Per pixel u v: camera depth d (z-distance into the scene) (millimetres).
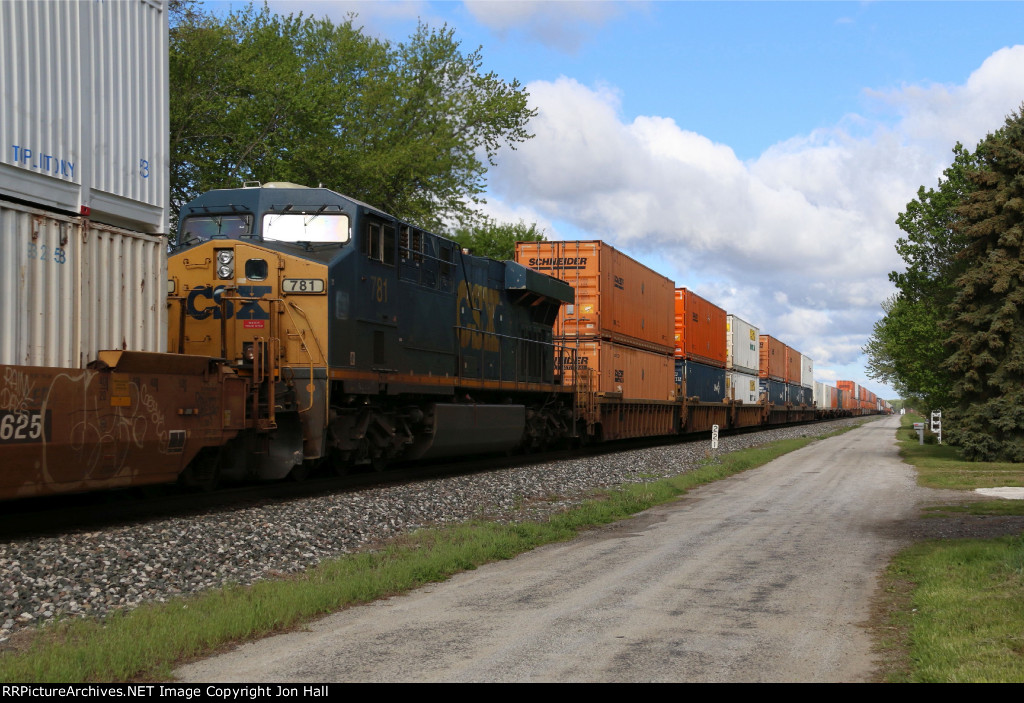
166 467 10977
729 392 44906
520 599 7930
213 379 11781
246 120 30922
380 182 36125
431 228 39250
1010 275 24359
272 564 9125
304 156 31984
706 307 40438
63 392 9297
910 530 11969
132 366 10266
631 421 29812
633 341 29812
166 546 9109
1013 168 24719
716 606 7574
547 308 24578
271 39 35062
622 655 6062
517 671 5699
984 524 12305
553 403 24938
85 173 10211
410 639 6523
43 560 8102
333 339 14016
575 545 11211
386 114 39000
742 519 13344
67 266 9805
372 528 11352
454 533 11117
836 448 33594
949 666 5605
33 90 9508
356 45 40188
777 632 6691
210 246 14047
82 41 10211
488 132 40562
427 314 17688
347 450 15398
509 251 58469
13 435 8734
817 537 11461
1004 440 24625
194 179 30828
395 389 16219
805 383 74562
